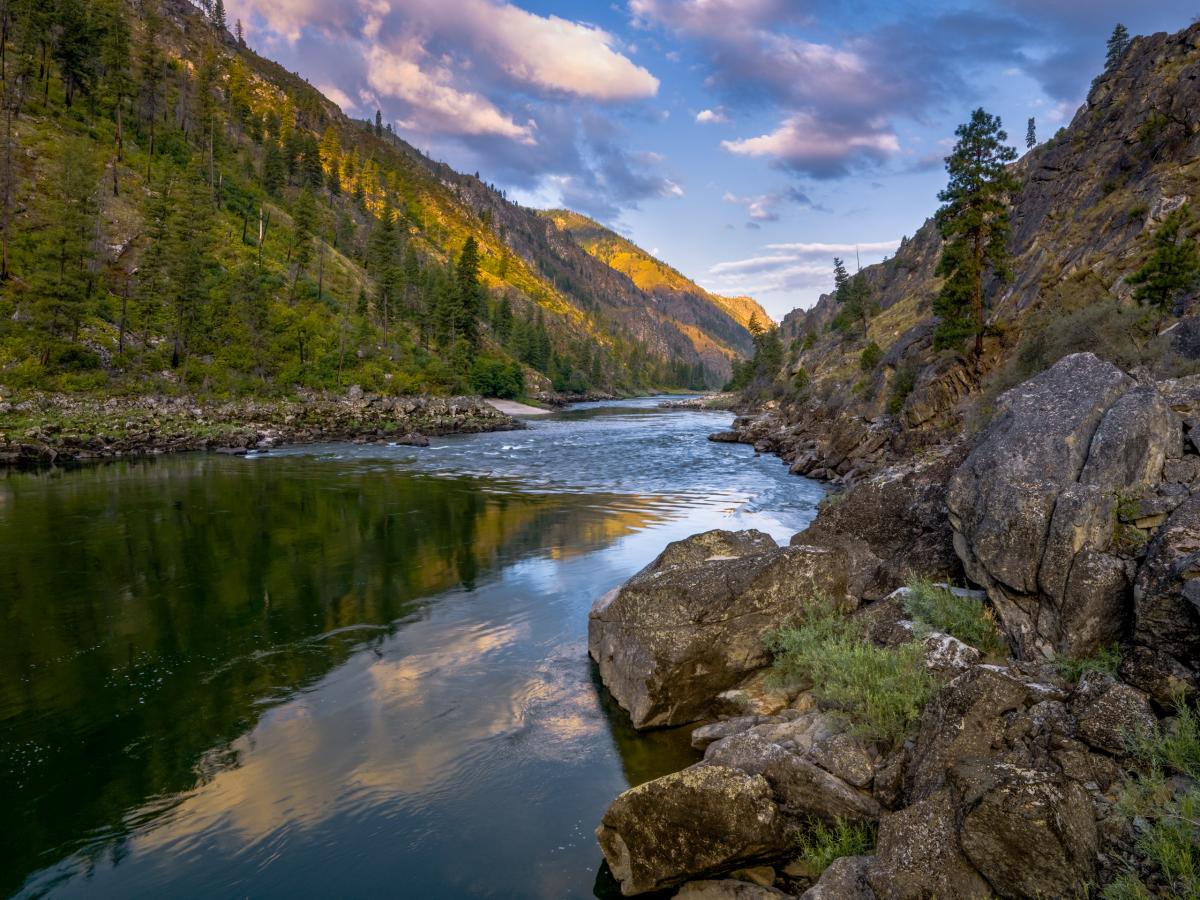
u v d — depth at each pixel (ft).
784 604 34.65
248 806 25.53
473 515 84.43
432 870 22.12
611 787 26.89
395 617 46.73
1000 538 29.07
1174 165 170.50
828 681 28.17
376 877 21.77
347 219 555.69
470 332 418.92
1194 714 19.33
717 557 41.70
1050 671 24.26
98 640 42.63
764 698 31.14
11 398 185.47
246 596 51.34
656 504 93.71
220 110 590.96
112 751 29.45
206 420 199.11
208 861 22.52
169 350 259.60
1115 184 201.98
